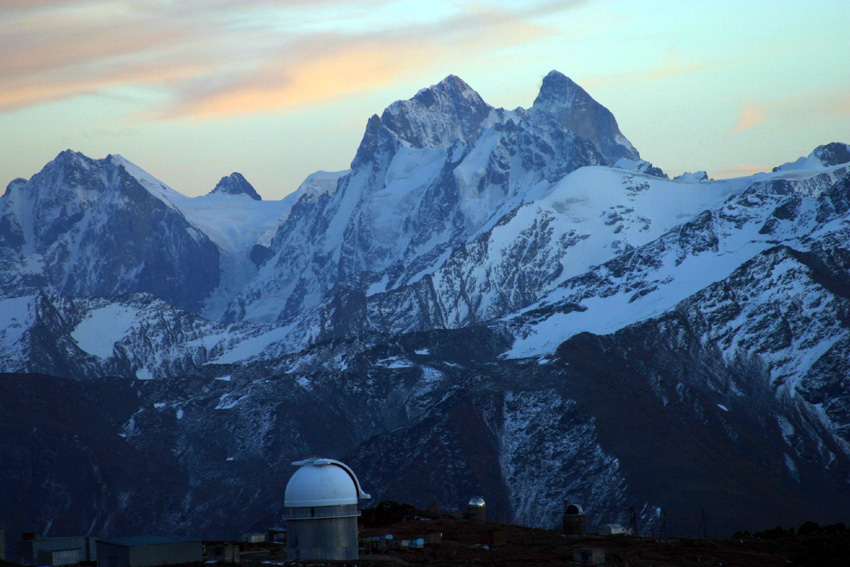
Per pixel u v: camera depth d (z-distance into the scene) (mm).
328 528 184250
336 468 186375
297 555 184625
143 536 193000
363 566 181375
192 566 182125
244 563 184875
